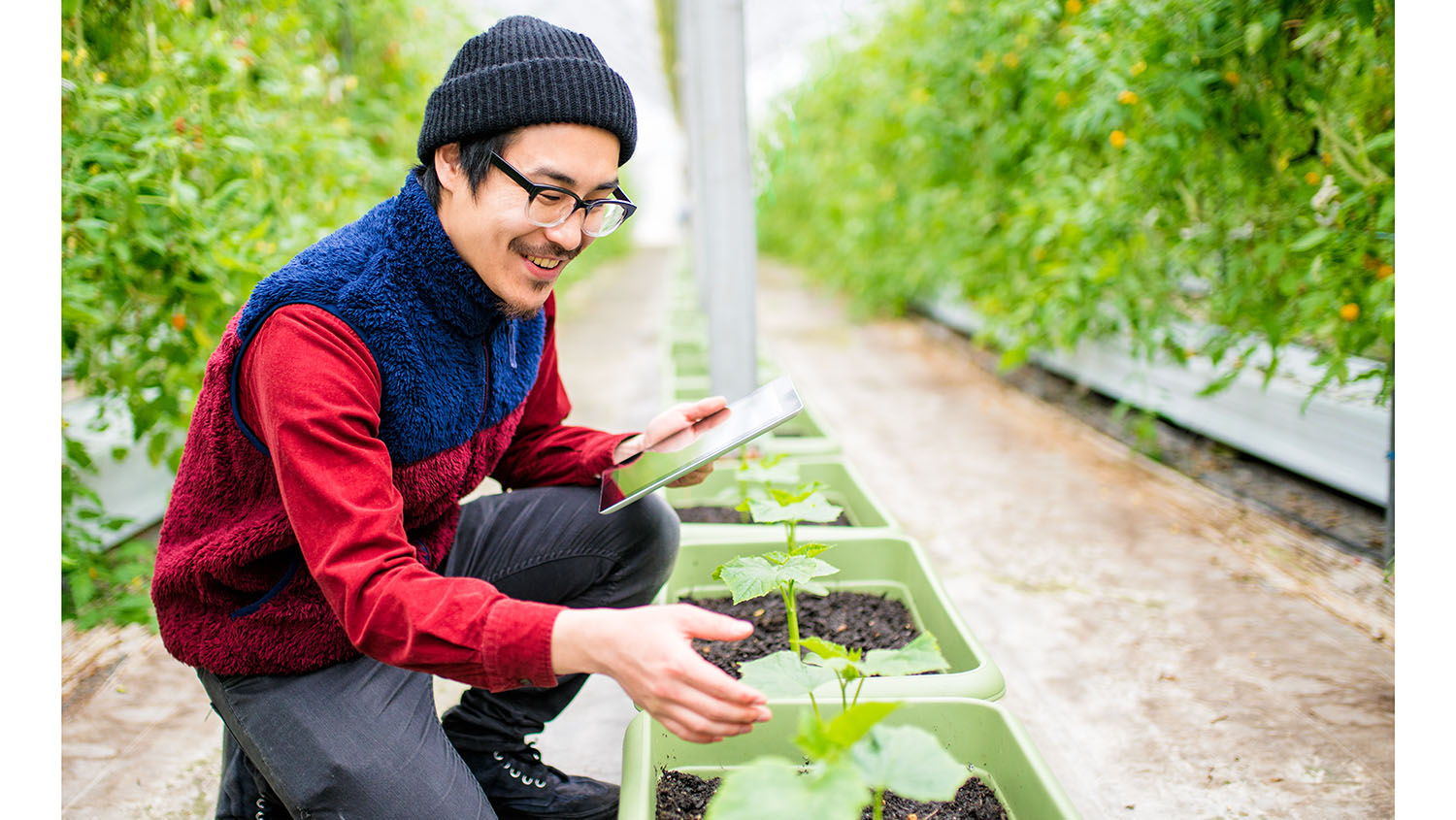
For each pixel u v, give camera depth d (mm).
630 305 9469
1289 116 2250
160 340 2281
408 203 1130
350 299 1078
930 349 6168
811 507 1424
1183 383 3455
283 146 2596
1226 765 1650
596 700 1969
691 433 1406
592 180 1086
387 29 3721
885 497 3219
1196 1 2227
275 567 1154
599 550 1483
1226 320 2609
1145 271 3014
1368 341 2107
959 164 4539
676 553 1573
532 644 902
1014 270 4102
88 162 2008
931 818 1152
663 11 7125
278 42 2842
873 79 5559
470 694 1415
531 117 1032
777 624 1748
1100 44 2533
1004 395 4707
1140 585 2426
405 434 1144
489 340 1238
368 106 3623
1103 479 3311
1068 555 2648
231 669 1143
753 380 3051
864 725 783
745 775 775
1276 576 2426
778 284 11164
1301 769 1631
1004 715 1200
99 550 2465
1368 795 1552
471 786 1183
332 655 1170
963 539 2803
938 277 5789
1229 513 2826
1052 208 3342
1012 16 3486
